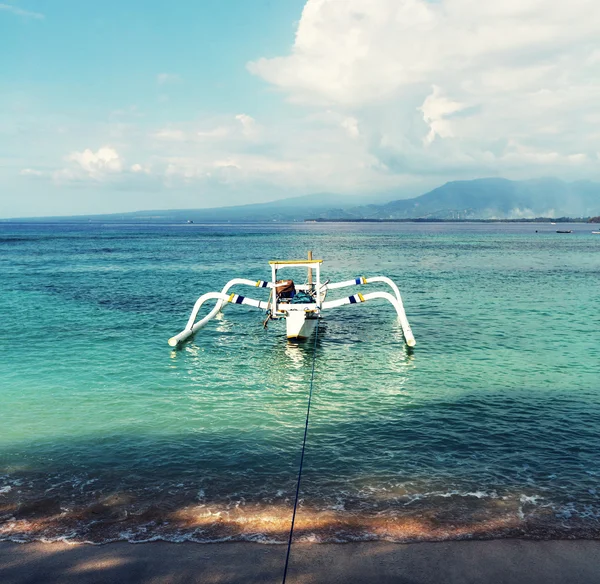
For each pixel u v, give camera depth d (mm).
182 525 7398
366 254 71938
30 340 19609
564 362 16375
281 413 12062
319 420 11602
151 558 6645
